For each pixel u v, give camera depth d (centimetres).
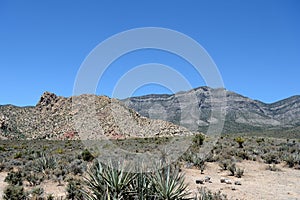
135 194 770
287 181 1711
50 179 1695
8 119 9144
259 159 2541
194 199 865
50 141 6494
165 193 779
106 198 762
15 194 1201
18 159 2673
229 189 1456
